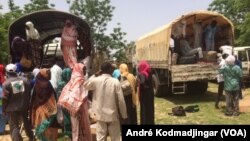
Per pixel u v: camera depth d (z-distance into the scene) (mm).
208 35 16422
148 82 9367
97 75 7496
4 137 10383
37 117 8203
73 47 12328
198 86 17547
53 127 8406
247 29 31797
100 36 38500
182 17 15219
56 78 9531
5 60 27641
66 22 12453
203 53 15633
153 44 17906
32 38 12352
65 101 7781
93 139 8680
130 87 9055
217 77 14312
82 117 7918
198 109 13461
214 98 16328
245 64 21562
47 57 15188
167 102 15781
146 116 9383
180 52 15781
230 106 12492
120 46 38875
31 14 12633
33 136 8906
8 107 8492
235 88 12281
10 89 8438
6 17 30781
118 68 10062
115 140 7117
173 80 14883
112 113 7004
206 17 16141
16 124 8570
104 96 7039
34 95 8297
